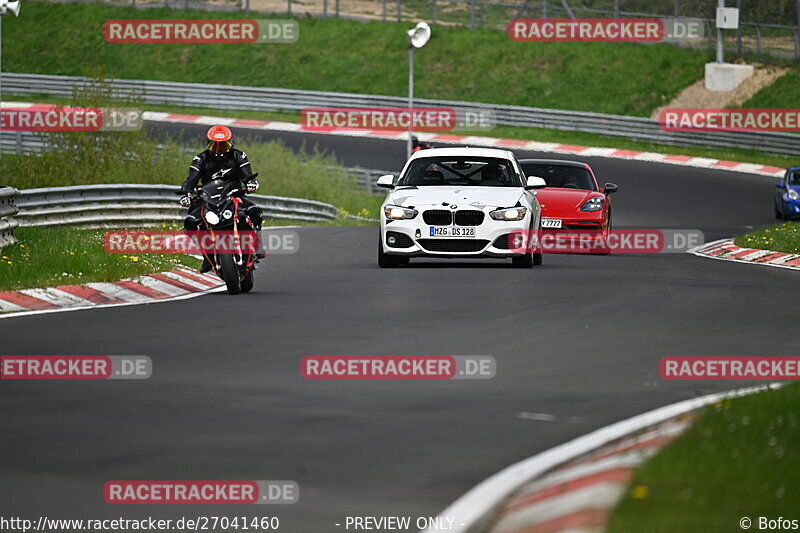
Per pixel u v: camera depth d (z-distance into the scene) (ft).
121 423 88.79
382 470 75.92
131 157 334.24
